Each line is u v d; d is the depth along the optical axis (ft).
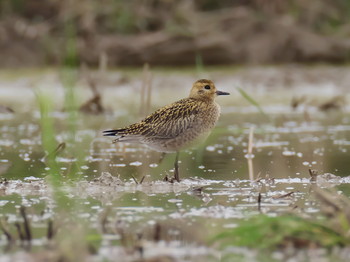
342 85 90.02
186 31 100.99
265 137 60.29
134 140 46.73
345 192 40.27
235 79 93.15
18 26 101.40
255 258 28.76
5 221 33.58
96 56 99.50
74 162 50.19
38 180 43.96
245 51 101.19
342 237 30.60
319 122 67.72
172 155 52.95
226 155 52.70
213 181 43.80
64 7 101.55
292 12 103.81
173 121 46.39
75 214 35.47
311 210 35.88
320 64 100.68
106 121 68.39
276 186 42.19
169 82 91.30
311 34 102.22
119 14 101.55
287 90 89.30
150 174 46.21
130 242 30.66
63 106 74.95
